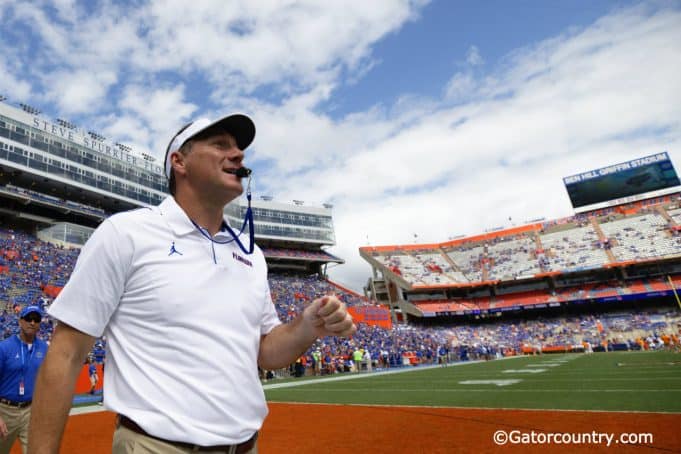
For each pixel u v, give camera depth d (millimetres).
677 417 5754
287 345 1708
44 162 36375
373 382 16328
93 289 1266
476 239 59531
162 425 1206
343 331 1569
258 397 1485
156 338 1294
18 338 4316
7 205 36688
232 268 1540
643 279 43938
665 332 39156
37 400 1210
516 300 49312
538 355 37906
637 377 11703
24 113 35906
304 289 48781
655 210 48812
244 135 1721
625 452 4242
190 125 1662
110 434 7051
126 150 44188
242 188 1644
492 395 9750
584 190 54000
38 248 31609
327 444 5508
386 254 58719
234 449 1332
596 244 48500
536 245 53531
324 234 61438
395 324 48500
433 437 5527
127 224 1354
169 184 1744
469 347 39938
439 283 52562
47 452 1173
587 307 47812
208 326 1348
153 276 1317
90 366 17422
